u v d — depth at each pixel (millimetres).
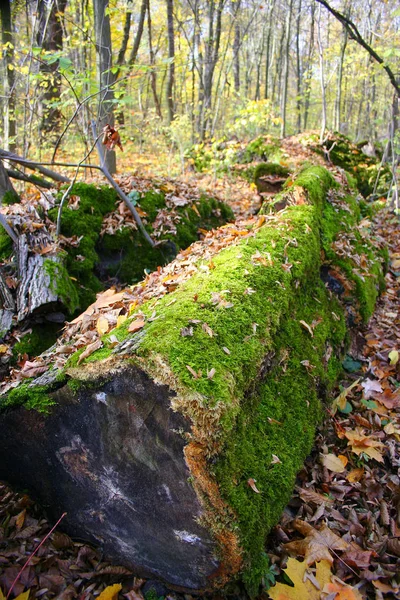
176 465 1714
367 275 4000
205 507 1703
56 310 3447
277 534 2080
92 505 2037
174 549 1877
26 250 3686
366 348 3590
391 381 3213
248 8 16672
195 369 1656
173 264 3256
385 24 11125
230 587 1886
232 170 9562
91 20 8133
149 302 2377
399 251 5797
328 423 2758
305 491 2293
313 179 4586
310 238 3342
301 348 2654
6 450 2150
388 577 1923
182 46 13055
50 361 2209
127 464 1834
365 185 9852
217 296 2160
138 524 1924
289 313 2707
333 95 20312
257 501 1812
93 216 4676
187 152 10844
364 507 2297
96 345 1875
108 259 4656
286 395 2348
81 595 1897
